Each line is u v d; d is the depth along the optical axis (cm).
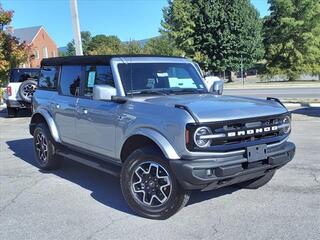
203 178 467
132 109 539
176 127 478
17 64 2033
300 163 766
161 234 479
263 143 514
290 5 4591
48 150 744
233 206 558
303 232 470
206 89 655
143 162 520
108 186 669
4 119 1602
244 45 4709
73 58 688
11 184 690
